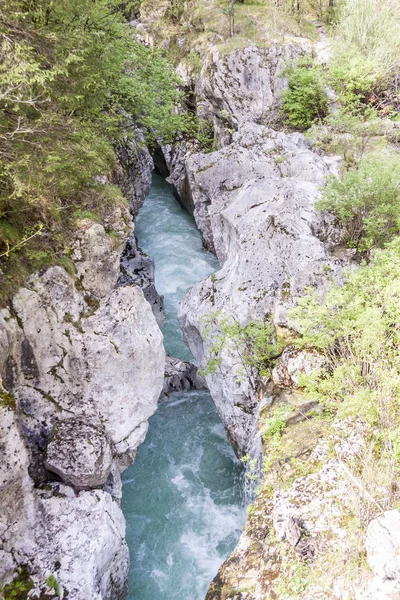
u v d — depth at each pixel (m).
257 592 6.03
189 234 19.28
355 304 7.75
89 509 7.32
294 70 18.58
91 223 8.87
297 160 14.81
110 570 7.61
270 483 7.40
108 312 8.59
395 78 17.92
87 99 10.09
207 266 17.12
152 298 14.19
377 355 7.35
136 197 17.34
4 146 7.57
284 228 11.11
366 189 11.12
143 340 8.72
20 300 7.50
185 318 12.11
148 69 16.48
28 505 6.94
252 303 10.36
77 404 8.26
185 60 22.55
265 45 19.59
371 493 6.12
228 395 10.19
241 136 17.06
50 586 6.62
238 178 15.84
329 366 8.14
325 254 10.58
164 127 16.88
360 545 5.83
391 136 16.25
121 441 8.63
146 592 8.29
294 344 8.88
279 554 6.30
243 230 11.75
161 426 11.53
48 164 8.09
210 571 8.51
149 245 18.31
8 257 7.74
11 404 6.66
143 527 9.34
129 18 26.34
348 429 7.35
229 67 19.20
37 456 7.64
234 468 10.48
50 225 8.59
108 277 8.98
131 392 8.73
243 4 22.91
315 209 11.77
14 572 6.68
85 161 9.45
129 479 10.30
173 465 10.61
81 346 8.18
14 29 7.43
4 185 7.84
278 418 8.23
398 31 18.42
